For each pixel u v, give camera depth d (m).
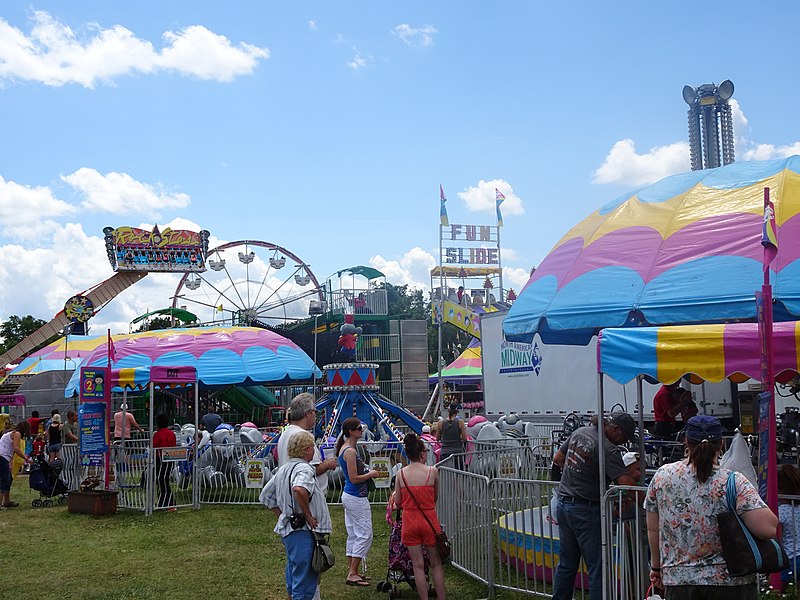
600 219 9.73
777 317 7.82
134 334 24.08
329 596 7.72
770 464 5.69
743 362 5.57
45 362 33.59
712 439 4.22
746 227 8.05
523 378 20.27
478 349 44.75
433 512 6.92
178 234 43.66
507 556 8.08
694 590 4.14
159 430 13.96
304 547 5.91
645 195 9.58
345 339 20.27
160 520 12.34
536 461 13.70
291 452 6.18
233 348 22.83
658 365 5.74
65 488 14.98
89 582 8.48
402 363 42.81
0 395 27.41
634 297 8.00
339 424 16.33
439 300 43.81
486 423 17.06
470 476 8.23
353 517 8.12
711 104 104.00
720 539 4.11
